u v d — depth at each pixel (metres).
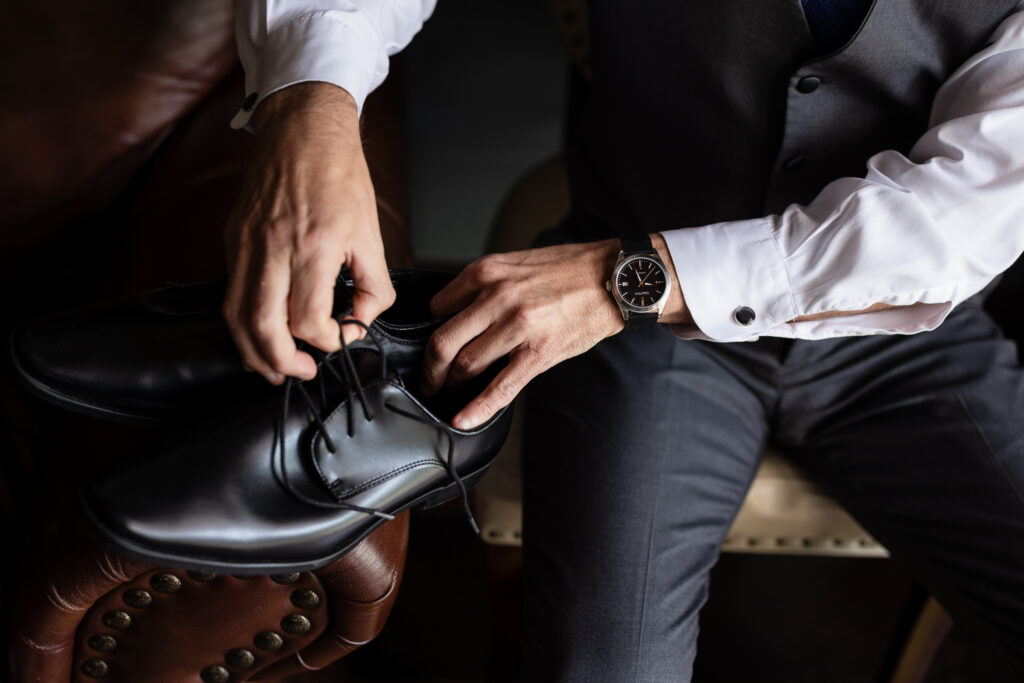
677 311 0.73
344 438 0.61
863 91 0.77
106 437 0.68
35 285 0.94
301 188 0.62
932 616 1.05
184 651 0.71
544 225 1.13
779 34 0.75
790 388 0.88
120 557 0.61
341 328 0.59
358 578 0.65
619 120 0.92
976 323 0.89
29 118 0.87
